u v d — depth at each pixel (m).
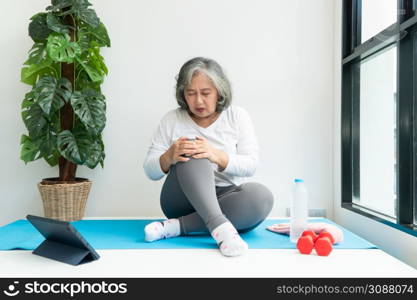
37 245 1.37
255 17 2.23
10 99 2.18
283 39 2.23
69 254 1.18
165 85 2.21
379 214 1.80
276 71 2.23
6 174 2.18
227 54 2.22
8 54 2.17
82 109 1.82
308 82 2.24
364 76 2.02
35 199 2.18
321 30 2.24
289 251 1.31
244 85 2.22
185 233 1.50
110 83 2.21
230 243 1.21
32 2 2.16
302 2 2.23
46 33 1.91
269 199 1.51
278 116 2.23
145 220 1.94
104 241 1.44
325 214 2.25
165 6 2.21
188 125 1.64
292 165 2.24
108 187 2.21
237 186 1.56
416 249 1.38
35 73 2.00
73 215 1.91
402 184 1.56
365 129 2.01
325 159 2.25
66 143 1.85
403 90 1.56
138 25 2.21
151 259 1.20
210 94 1.50
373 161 1.91
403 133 1.56
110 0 2.20
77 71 2.06
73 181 1.97
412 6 1.52
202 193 1.28
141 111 2.21
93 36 2.06
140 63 2.21
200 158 1.34
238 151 1.62
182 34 2.21
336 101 2.20
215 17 2.22
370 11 1.93
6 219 2.18
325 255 1.25
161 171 1.54
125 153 2.21
